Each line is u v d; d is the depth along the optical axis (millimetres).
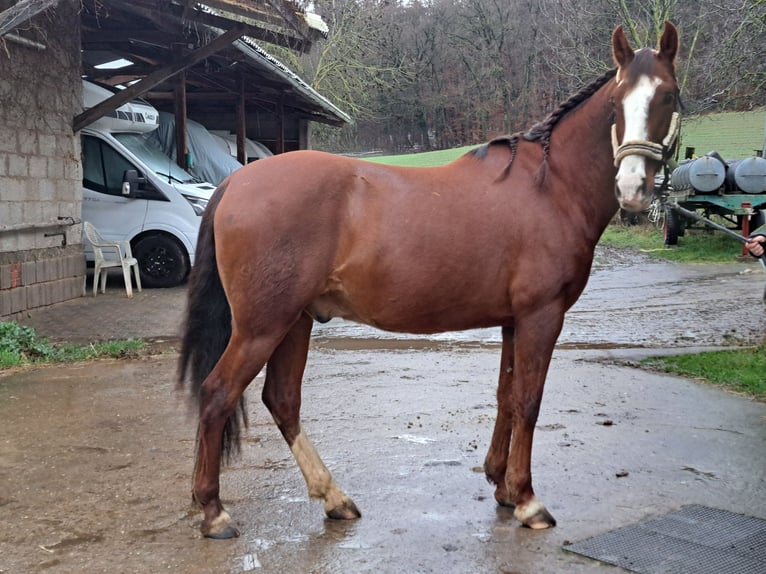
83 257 11164
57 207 10289
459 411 5715
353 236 3586
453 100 43562
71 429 5215
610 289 12828
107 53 15773
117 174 12383
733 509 3906
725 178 17203
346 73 32688
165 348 8039
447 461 4625
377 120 44281
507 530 3643
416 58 43094
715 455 4738
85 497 4035
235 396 3572
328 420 5492
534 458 4652
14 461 4578
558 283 3605
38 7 6656
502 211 3607
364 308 3686
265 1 9711
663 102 3396
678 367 7160
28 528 3646
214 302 3717
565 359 7621
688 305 11156
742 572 3186
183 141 14148
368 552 3404
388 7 38938
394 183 3648
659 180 6426
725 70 18188
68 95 10461
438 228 3568
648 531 3617
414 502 3994
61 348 7793
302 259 3533
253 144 20781
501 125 41594
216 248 3645
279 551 3416
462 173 3742
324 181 3588
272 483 4285
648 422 5434
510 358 3920
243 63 15500
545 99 39500
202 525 3582
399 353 8031
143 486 4195
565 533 3605
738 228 18312
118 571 3219
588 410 5746
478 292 3637
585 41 27297
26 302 9617
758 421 5473
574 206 3658
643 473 4422
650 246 19734
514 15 39812
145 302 10836
